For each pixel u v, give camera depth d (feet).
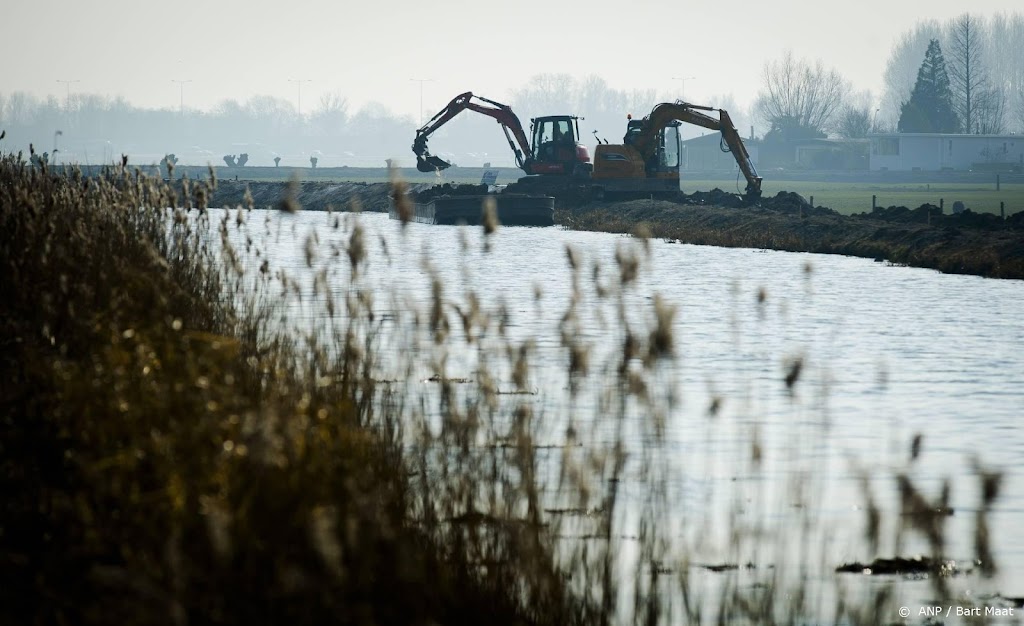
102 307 103.40
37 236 114.83
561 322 78.13
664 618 75.97
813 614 77.61
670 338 71.36
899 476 64.44
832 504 105.40
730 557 88.53
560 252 433.48
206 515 57.36
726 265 396.16
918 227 458.91
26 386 87.51
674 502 101.04
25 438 79.41
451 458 88.38
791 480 102.22
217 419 65.31
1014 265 364.58
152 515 60.18
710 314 257.55
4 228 124.57
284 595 53.88
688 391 162.40
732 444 127.44
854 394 163.73
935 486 113.09
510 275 341.21
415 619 56.75
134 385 76.07
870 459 123.24
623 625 73.61
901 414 150.00
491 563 70.08
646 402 78.02
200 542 56.54
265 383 88.79
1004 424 144.36
